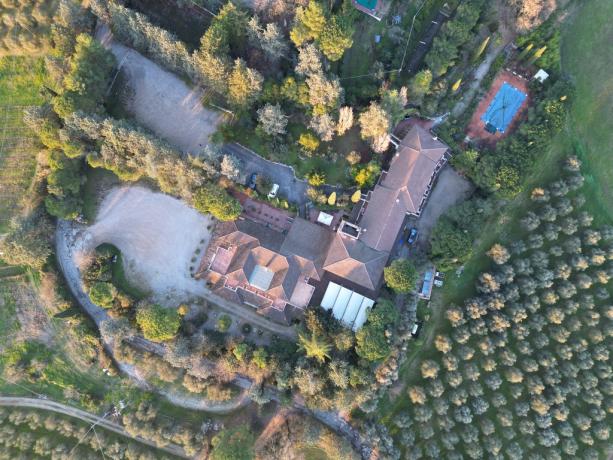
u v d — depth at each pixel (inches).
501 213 3385.8
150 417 3063.5
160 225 3255.4
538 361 3312.0
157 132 3253.0
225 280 3139.8
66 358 3186.5
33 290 3196.4
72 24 2970.0
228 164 2908.5
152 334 2878.9
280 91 3041.3
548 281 3292.3
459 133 3339.1
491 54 3371.1
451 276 3331.7
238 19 2878.9
